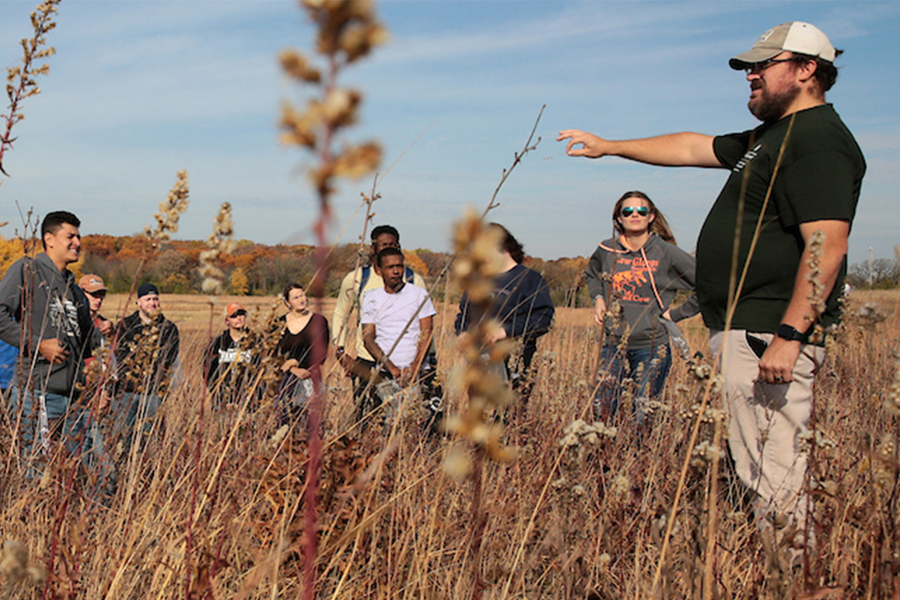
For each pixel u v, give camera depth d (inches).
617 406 153.2
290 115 18.4
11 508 105.7
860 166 117.3
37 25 111.5
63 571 85.9
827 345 86.0
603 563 97.3
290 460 107.4
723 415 94.9
